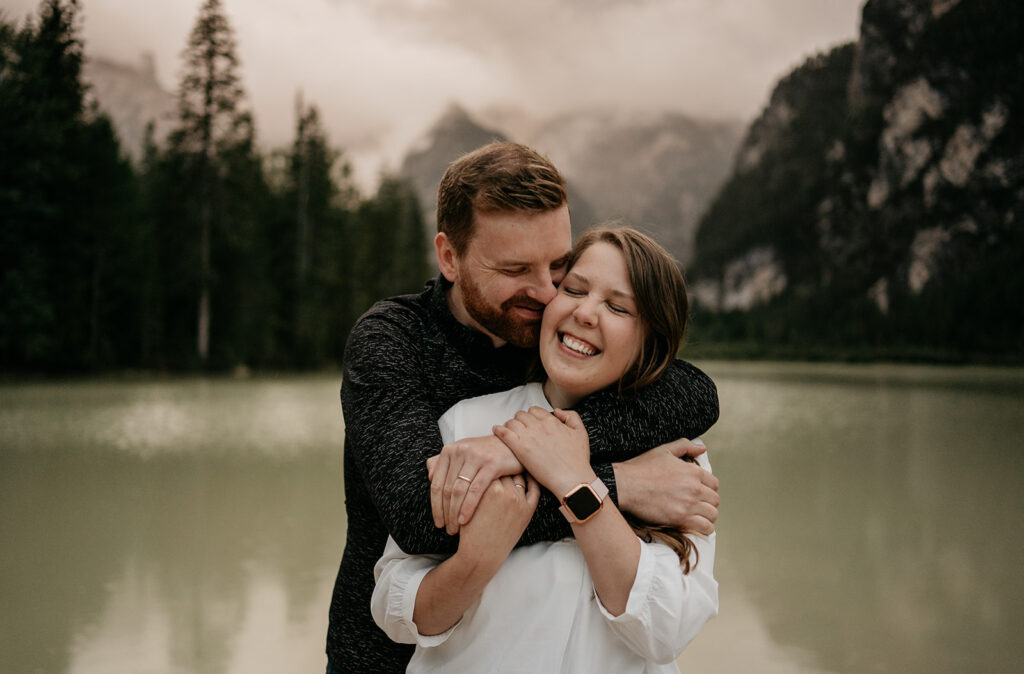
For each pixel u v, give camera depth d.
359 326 1.49
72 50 26.73
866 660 3.27
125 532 5.48
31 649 3.34
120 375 26.89
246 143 31.53
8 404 16.47
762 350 81.06
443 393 1.45
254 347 32.47
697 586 1.24
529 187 1.30
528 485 1.22
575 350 1.33
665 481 1.27
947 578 4.57
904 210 107.31
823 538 5.54
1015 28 102.38
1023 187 96.94
